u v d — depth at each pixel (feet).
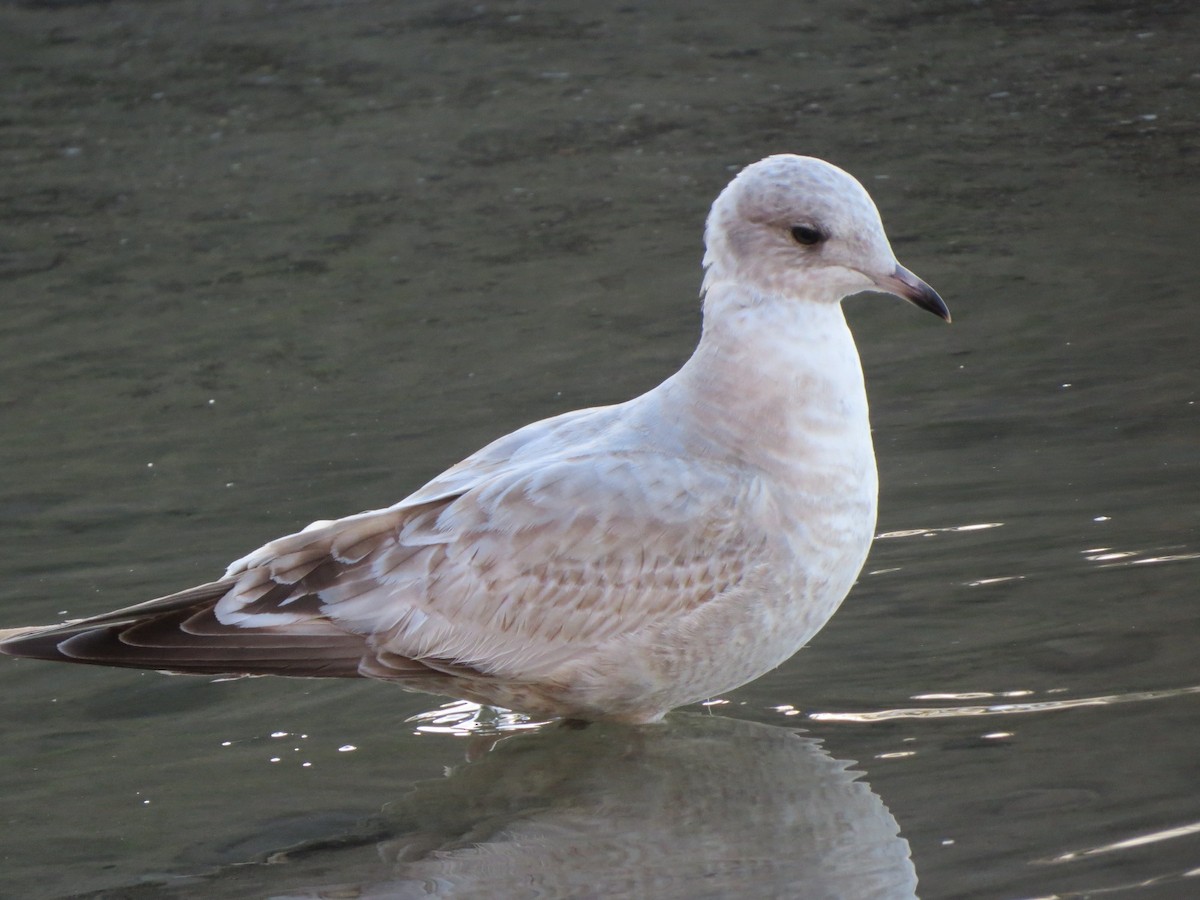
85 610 35.63
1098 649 31.42
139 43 86.74
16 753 31.09
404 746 31.01
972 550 35.86
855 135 68.39
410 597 29.45
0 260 61.36
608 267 56.54
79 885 26.45
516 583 29.40
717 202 30.73
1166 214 57.26
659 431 30.42
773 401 29.78
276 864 26.78
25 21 90.27
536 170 67.05
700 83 76.23
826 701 31.12
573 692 30.32
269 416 46.68
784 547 29.43
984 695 30.40
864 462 30.32
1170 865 24.09
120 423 46.98
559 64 80.12
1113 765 27.30
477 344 50.88
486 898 25.29
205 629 29.01
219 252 60.85
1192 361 45.01
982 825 25.89
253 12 90.53
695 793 28.37
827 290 30.04
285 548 29.78
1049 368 45.70
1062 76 73.56
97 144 73.61
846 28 83.10
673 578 29.32
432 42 84.33
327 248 60.44
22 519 41.06
